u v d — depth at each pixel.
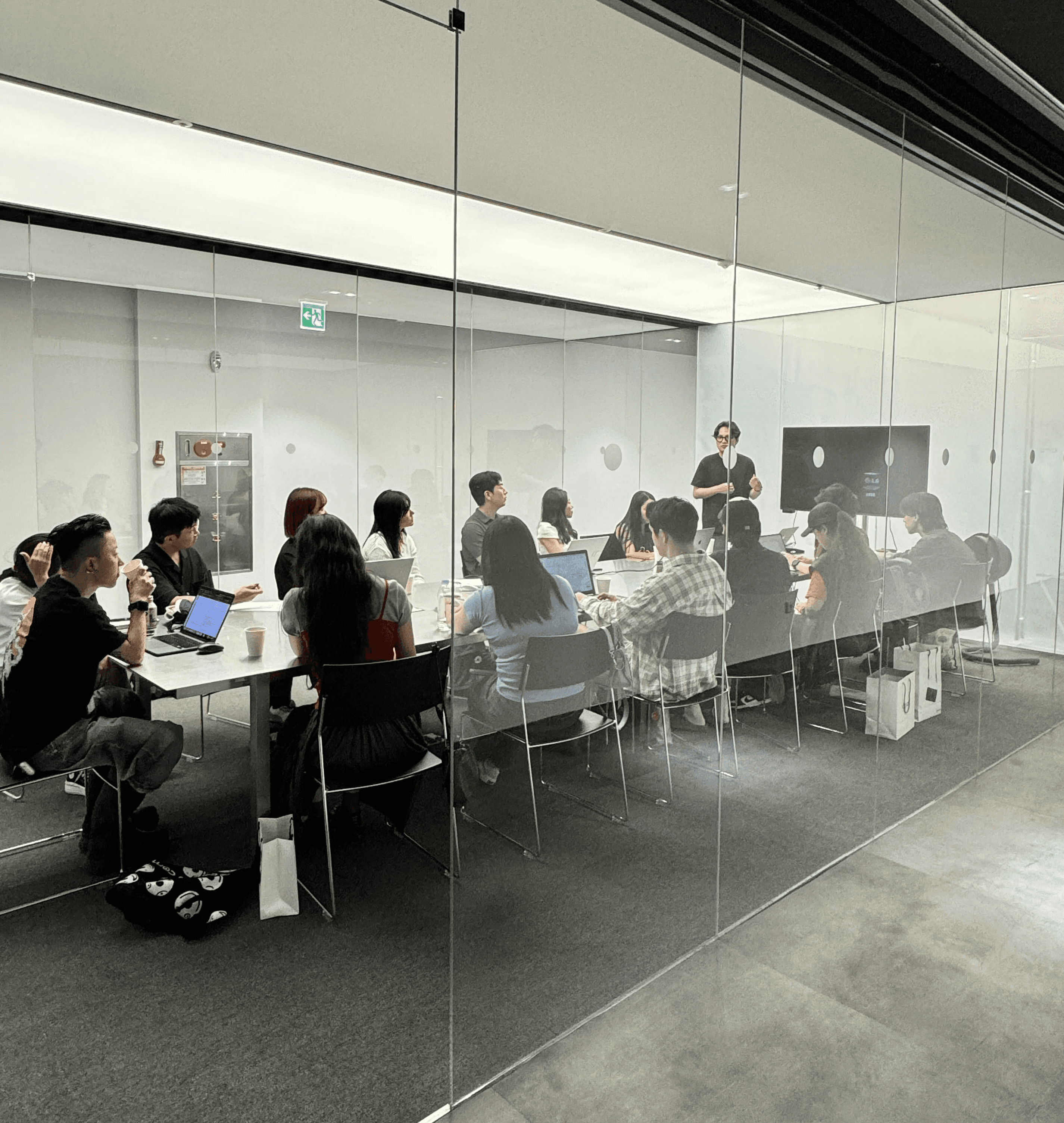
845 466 3.01
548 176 2.01
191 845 3.24
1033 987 2.40
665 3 2.14
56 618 2.66
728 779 2.65
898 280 3.17
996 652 4.04
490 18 1.88
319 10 2.35
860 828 3.23
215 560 5.09
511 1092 2.00
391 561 4.06
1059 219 4.16
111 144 3.46
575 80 2.04
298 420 5.36
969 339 3.62
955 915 2.77
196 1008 2.26
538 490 2.04
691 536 2.46
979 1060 2.10
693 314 2.42
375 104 3.04
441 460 6.11
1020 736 4.28
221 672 3.04
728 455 2.56
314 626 2.87
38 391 4.35
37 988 2.35
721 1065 2.08
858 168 2.92
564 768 2.17
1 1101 1.91
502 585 1.98
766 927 2.71
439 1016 2.23
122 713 3.04
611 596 2.24
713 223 2.45
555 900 2.16
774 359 2.68
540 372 2.03
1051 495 4.39
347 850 3.23
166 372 4.78
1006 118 3.37
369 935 2.63
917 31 2.67
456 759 1.93
